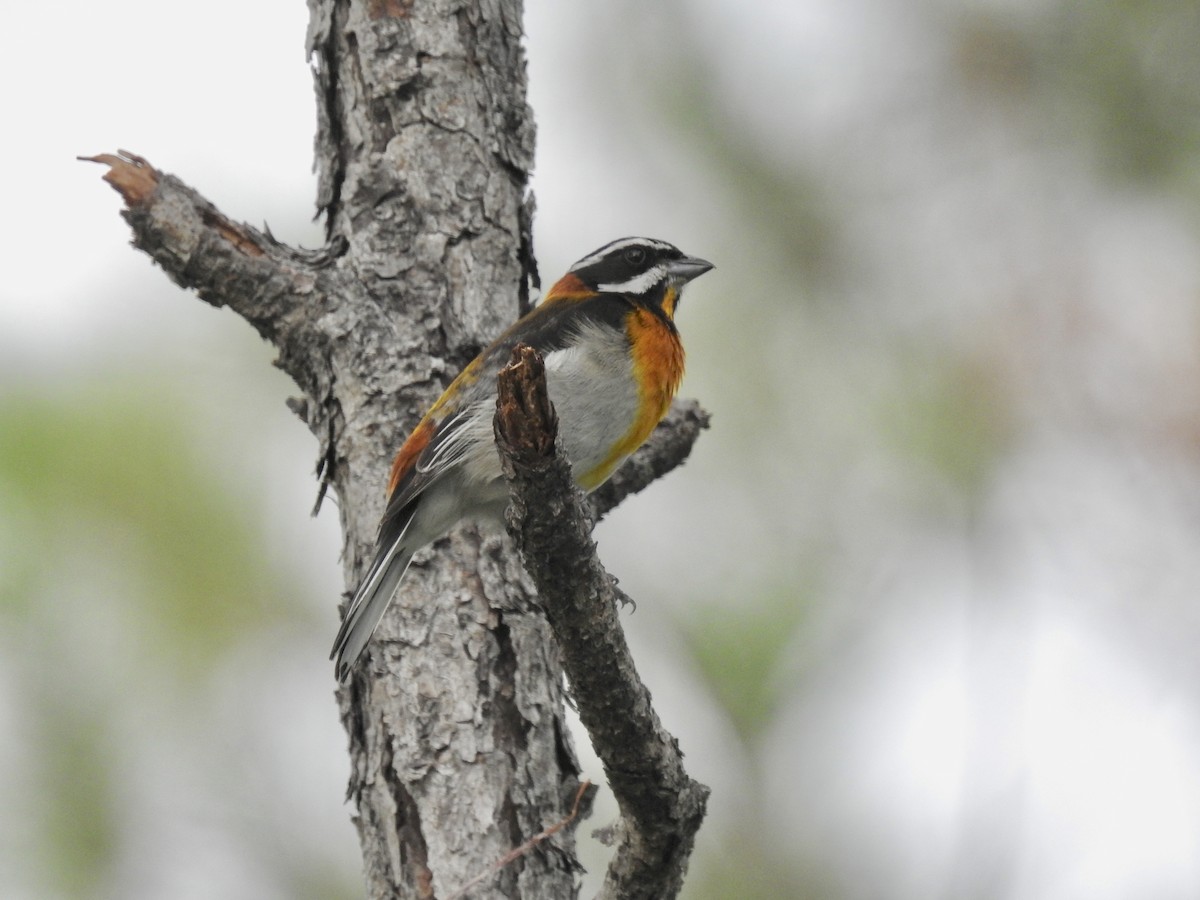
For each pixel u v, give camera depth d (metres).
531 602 8.49
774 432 12.02
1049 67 11.56
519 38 9.87
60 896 10.48
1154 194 11.44
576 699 7.09
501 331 9.35
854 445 11.91
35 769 10.72
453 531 8.77
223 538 11.40
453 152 9.41
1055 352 11.40
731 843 10.66
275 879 10.83
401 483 8.63
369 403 8.93
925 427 11.72
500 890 7.70
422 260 9.22
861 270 12.06
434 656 8.25
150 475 11.32
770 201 12.12
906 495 11.79
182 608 11.21
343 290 9.00
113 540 11.25
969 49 11.63
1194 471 11.05
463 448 8.69
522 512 6.69
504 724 8.14
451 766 7.96
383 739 8.09
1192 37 11.29
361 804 8.09
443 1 9.61
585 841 11.06
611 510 10.79
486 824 7.85
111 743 10.87
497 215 9.47
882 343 11.97
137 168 8.81
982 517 11.53
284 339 9.01
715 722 11.16
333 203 9.41
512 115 9.67
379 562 8.42
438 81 9.48
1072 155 11.56
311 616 11.55
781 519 11.84
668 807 7.29
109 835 10.62
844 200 12.08
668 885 7.59
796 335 12.14
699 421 10.70
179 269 8.87
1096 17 11.46
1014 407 11.50
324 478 8.98
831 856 10.57
